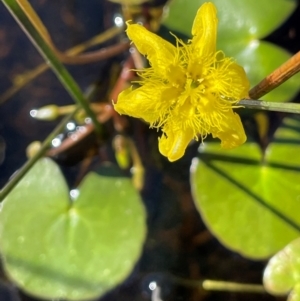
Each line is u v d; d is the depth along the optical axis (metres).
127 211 0.26
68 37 0.29
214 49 0.21
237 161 0.26
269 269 0.25
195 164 0.26
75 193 0.26
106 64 0.28
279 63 0.26
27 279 0.25
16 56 0.29
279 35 0.27
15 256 0.26
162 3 0.28
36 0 0.29
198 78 0.22
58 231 0.26
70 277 0.25
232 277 0.27
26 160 0.28
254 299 0.27
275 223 0.25
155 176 0.27
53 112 0.28
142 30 0.22
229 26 0.26
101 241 0.25
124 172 0.27
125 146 0.28
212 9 0.21
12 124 0.28
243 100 0.22
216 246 0.27
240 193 0.25
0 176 0.28
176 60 0.22
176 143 0.22
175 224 0.27
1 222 0.26
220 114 0.21
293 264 0.24
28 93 0.28
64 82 0.25
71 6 0.29
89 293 0.25
